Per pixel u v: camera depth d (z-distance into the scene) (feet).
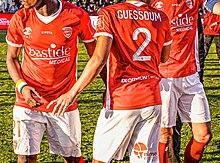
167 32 13.00
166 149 16.60
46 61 14.21
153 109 12.53
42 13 13.91
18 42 14.32
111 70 12.57
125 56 12.37
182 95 16.56
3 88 34.65
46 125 14.87
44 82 14.34
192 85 16.43
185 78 16.34
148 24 12.52
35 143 14.55
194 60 16.56
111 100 12.62
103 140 12.84
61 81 14.43
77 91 12.03
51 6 13.91
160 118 12.83
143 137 12.73
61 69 14.35
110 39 12.10
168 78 16.26
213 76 39.63
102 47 12.00
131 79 12.49
